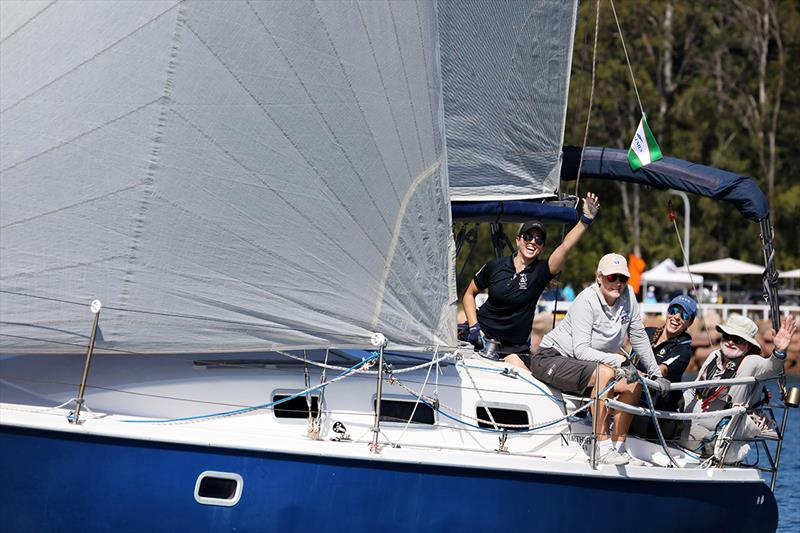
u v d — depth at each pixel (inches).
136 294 736.3
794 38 5748.0
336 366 839.7
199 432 748.0
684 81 5841.5
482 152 1159.0
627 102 5585.6
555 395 933.2
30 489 723.4
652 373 948.0
